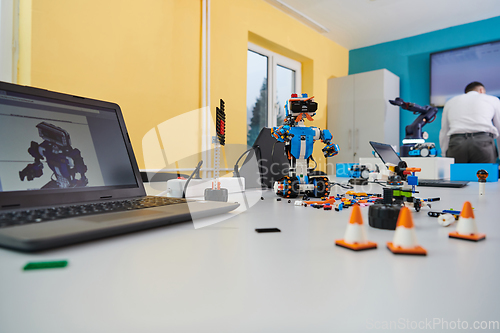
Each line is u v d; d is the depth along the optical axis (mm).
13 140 424
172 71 2324
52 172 455
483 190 972
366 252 324
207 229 430
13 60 1601
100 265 272
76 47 1812
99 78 1919
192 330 171
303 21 3547
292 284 237
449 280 246
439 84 3623
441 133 3484
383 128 3588
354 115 3799
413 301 209
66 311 188
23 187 416
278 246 346
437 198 822
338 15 3404
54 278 241
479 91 3375
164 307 196
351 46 4285
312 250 331
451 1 3066
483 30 3424
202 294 217
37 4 1650
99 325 173
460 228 391
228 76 2779
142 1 2133
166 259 293
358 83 3775
